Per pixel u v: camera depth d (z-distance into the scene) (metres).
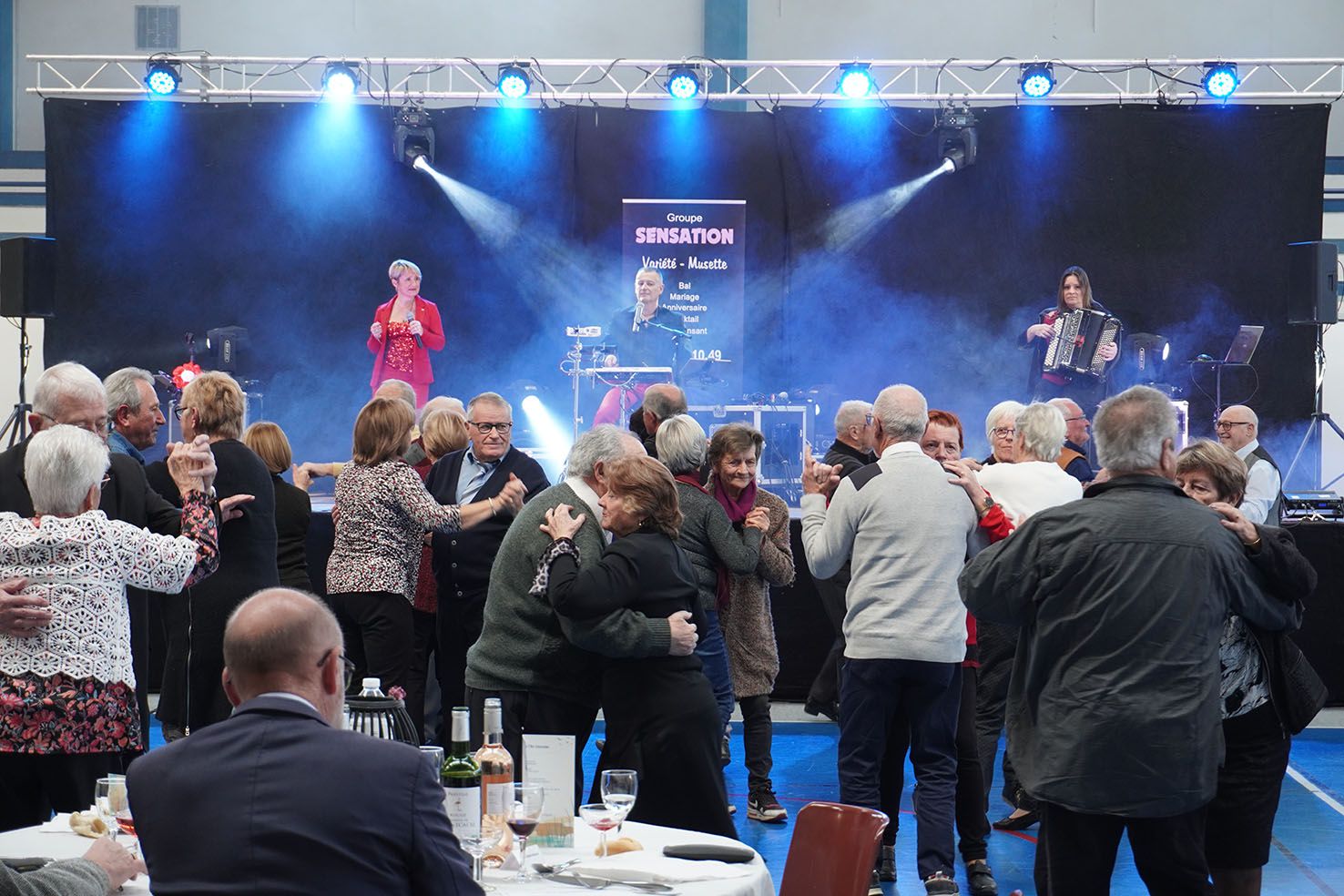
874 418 5.24
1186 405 11.40
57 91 12.20
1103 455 3.84
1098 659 3.68
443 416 6.56
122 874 2.92
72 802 3.98
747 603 6.44
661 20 14.12
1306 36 13.95
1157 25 13.97
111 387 5.54
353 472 5.89
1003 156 12.62
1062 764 3.68
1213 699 3.68
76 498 4.04
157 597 5.71
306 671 2.56
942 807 5.08
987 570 3.84
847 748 5.06
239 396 5.21
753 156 12.63
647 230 12.60
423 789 2.49
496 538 6.07
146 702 4.70
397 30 14.03
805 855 3.58
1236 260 12.48
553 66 13.98
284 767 2.44
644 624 4.25
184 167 12.52
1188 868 3.71
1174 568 3.66
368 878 2.41
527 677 4.61
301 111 12.59
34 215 14.13
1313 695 4.07
